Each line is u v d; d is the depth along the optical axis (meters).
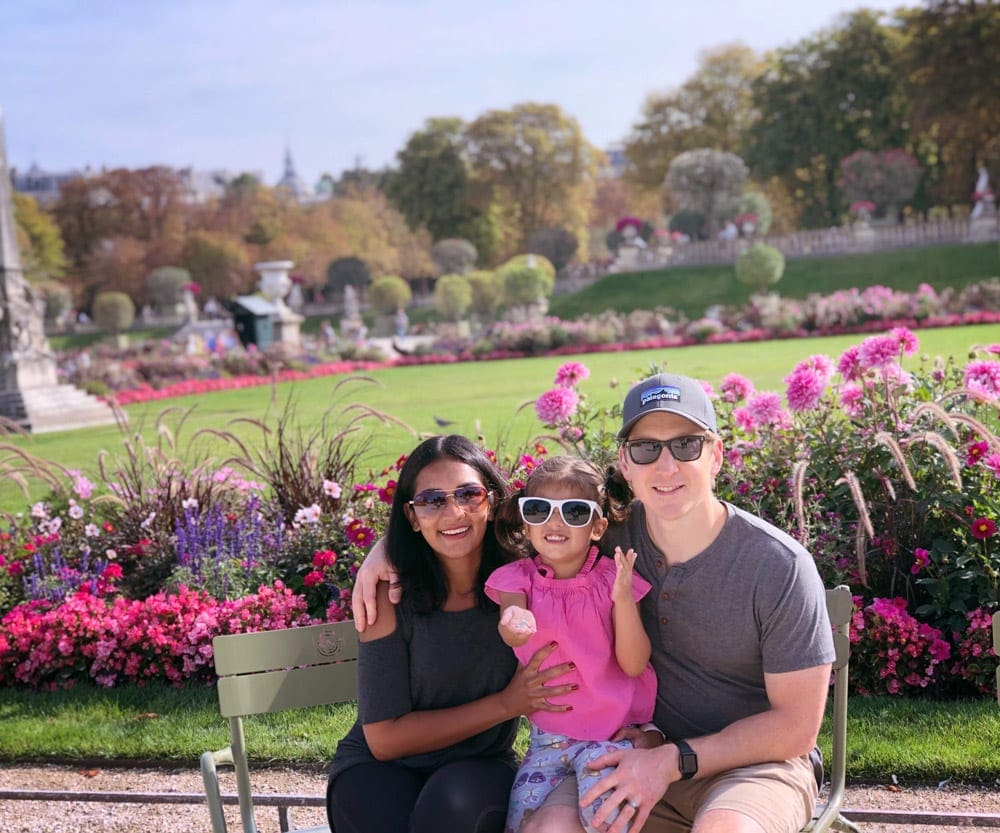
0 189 20.27
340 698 3.28
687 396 2.71
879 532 5.41
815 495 5.52
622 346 31.12
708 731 2.78
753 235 52.44
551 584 2.83
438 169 70.50
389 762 2.97
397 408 17.31
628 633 2.69
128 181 77.06
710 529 2.72
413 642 2.92
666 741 2.83
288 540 6.59
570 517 2.74
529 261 48.59
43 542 7.04
